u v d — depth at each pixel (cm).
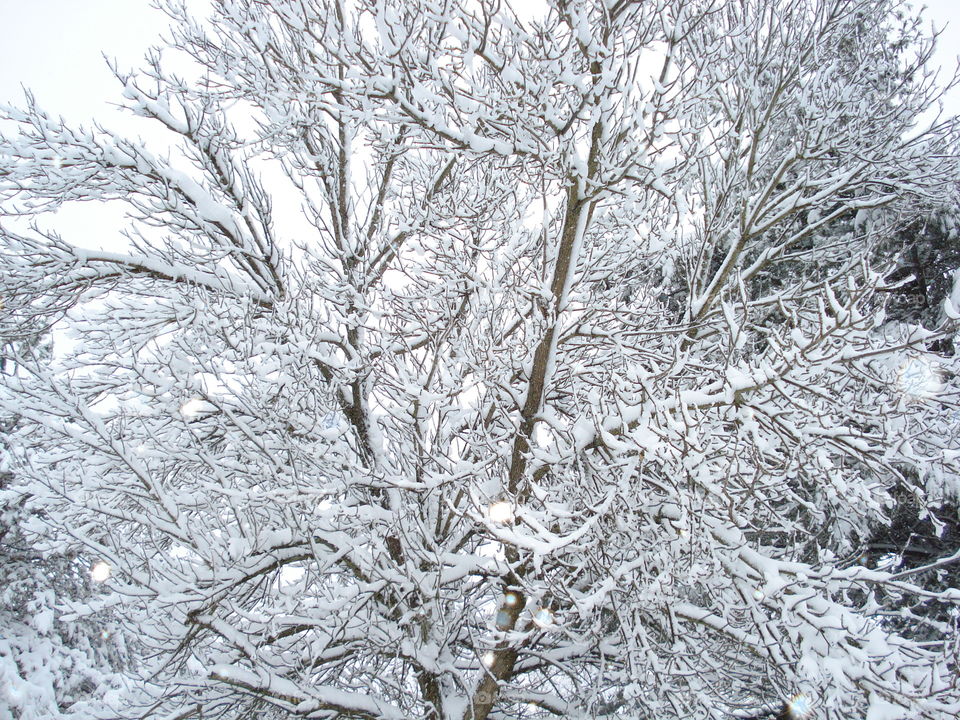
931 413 454
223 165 532
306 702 413
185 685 419
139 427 502
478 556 510
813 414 361
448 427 563
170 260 549
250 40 520
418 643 494
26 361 403
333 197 627
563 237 454
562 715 541
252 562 464
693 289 600
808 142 589
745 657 529
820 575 398
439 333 534
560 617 416
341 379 541
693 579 376
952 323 316
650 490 492
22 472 403
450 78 389
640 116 400
